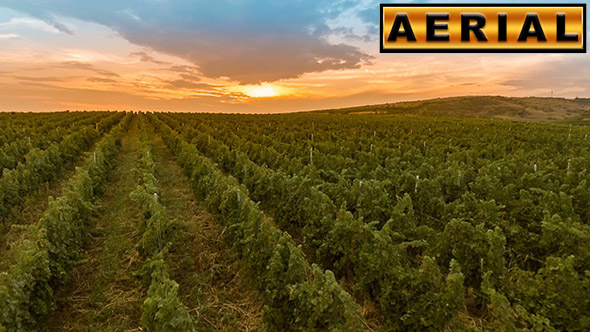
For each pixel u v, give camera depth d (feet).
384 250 17.01
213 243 26.89
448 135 80.38
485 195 28.30
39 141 61.87
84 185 30.32
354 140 72.33
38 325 16.38
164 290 14.25
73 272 22.26
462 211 23.59
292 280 15.99
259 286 19.31
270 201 31.01
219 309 18.97
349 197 27.58
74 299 19.70
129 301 19.44
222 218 27.32
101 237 27.76
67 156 51.98
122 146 80.53
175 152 63.41
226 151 51.67
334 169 40.93
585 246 16.78
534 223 21.21
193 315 18.28
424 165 34.42
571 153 47.78
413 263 20.66
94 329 17.37
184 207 35.86
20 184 33.47
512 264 20.63
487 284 14.06
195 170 38.96
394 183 31.63
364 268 17.94
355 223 19.13
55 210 21.26
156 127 122.93
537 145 62.54
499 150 53.57
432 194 27.76
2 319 14.06
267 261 18.78
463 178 31.73
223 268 23.16
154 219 21.61
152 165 42.16
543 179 29.53
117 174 50.98
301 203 26.17
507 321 12.53
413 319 15.14
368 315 18.11
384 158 49.39
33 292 16.43
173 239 22.94
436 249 19.54
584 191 25.80
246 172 37.99
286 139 80.28
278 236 19.31
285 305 15.98
